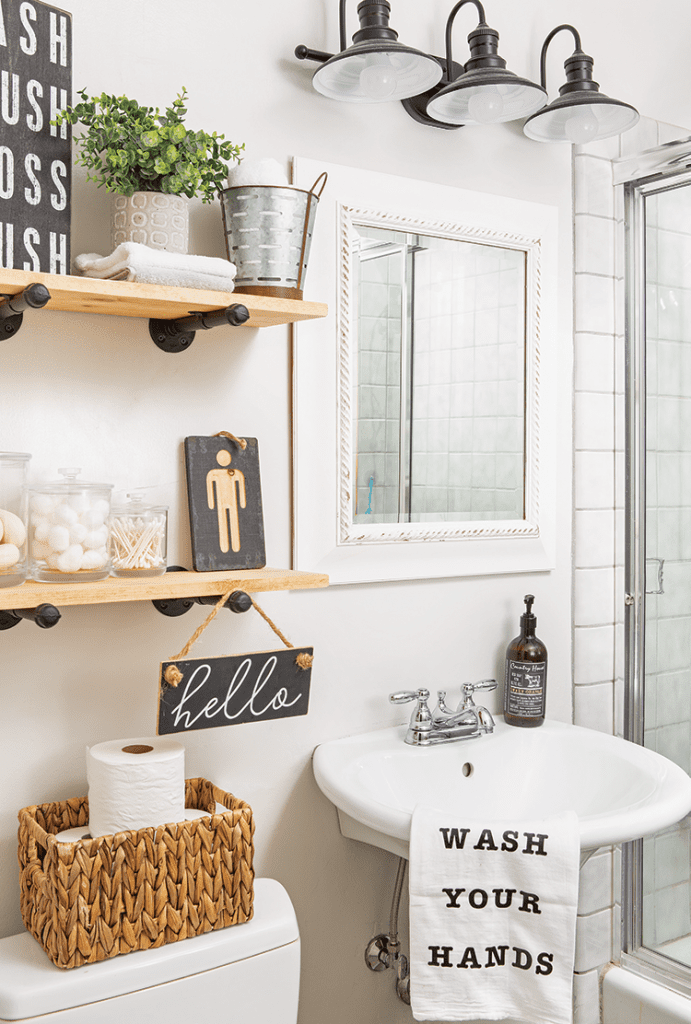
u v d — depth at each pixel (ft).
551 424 6.10
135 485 4.43
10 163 3.74
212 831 3.90
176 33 4.51
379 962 5.28
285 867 5.01
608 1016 6.37
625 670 6.55
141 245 3.75
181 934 3.83
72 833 4.03
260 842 4.91
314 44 4.99
